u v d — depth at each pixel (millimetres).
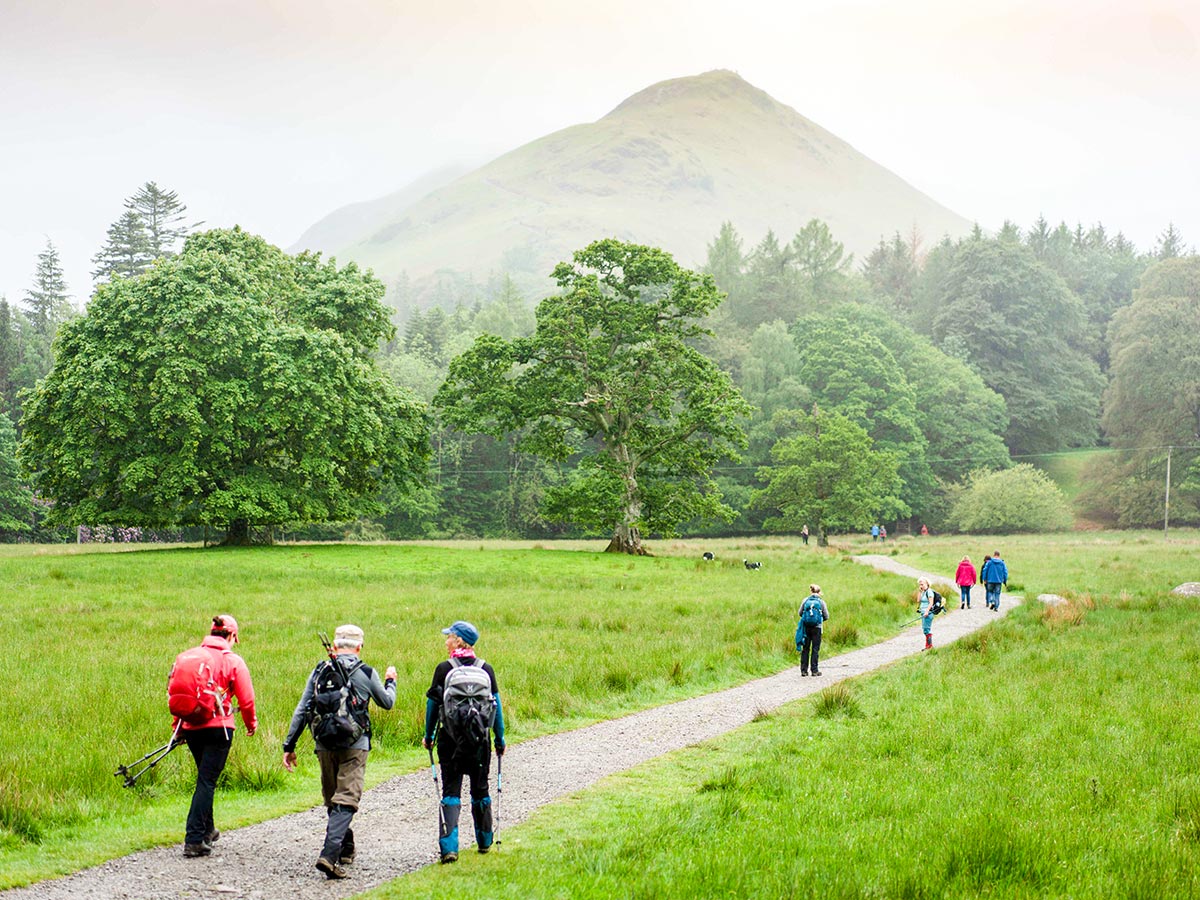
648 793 10500
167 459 46438
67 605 27000
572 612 27172
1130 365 103812
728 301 135875
